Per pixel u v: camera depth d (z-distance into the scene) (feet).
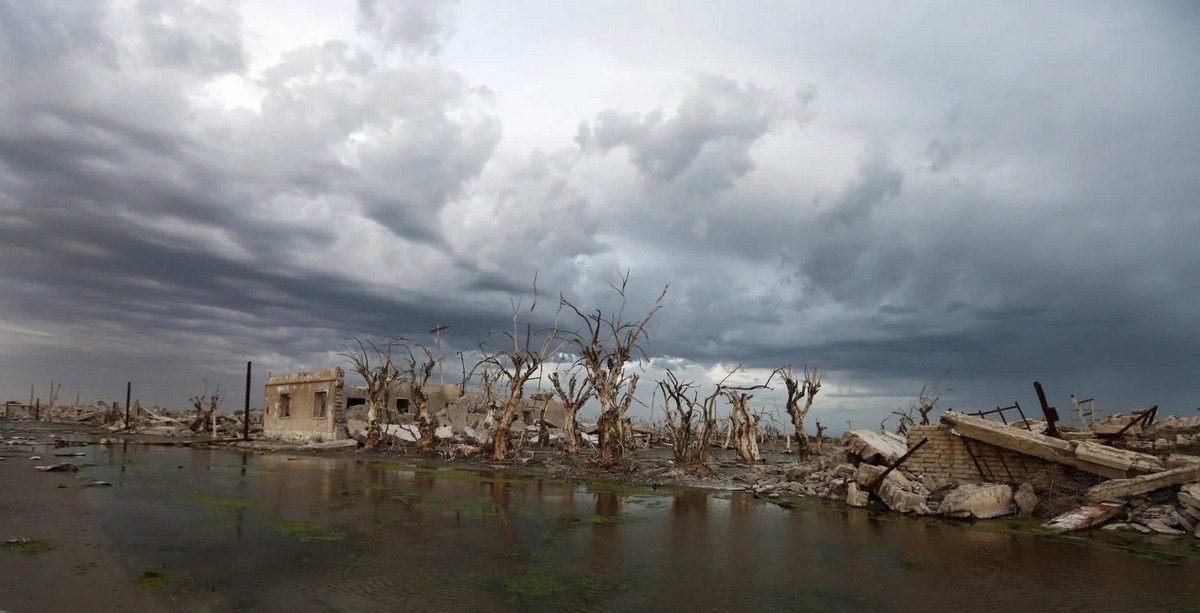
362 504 72.90
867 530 62.69
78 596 36.68
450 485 93.81
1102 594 41.68
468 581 42.57
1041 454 71.10
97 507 65.51
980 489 70.03
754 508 76.95
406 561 47.29
